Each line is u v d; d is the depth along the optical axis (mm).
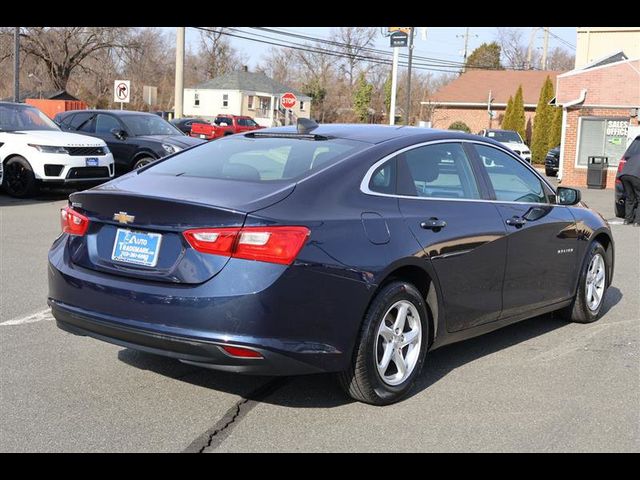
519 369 5145
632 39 31375
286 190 4051
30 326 5758
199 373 4824
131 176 4711
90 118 15820
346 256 3973
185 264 3848
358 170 4352
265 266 3738
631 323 6512
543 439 3957
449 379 4895
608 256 6715
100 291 4070
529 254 5418
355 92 68250
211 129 34750
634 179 13422
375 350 4191
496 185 5324
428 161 4840
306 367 3879
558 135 36188
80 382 4602
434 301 4609
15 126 14234
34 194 13852
